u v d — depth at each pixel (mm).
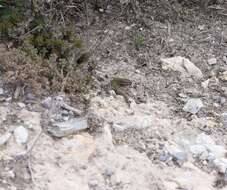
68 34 2053
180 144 1779
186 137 1812
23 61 1854
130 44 2199
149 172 1651
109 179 1610
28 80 1821
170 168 1684
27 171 1580
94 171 1624
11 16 2053
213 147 1783
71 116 1777
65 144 1684
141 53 2168
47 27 2025
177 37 2281
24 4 2100
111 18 2307
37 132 1697
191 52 2217
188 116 1909
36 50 1912
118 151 1706
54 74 1868
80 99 1846
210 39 2299
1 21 2035
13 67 1840
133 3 2352
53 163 1621
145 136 1779
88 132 1747
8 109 1758
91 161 1653
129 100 1920
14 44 1982
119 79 1988
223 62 2195
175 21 2369
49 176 1580
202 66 2162
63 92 1851
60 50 1963
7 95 1802
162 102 1953
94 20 2285
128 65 2102
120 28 2270
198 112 1934
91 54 2094
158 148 1743
